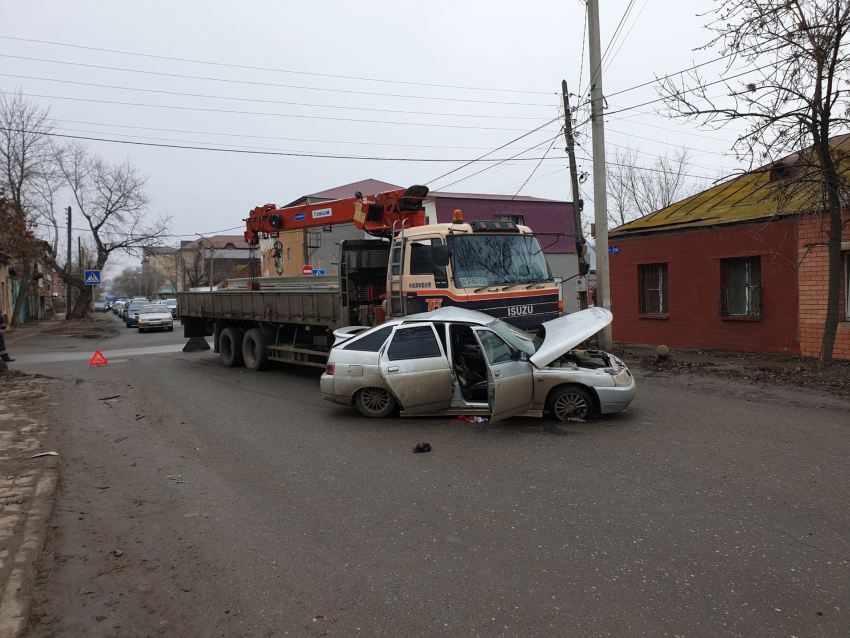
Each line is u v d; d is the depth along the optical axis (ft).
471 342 30.07
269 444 24.40
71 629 11.33
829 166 33.78
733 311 46.80
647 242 52.70
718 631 10.64
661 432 24.25
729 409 28.27
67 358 60.70
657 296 53.06
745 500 16.76
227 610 11.90
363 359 27.96
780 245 39.70
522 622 11.10
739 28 33.78
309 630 11.10
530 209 115.75
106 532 15.89
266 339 46.26
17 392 36.99
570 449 22.15
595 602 11.71
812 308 41.06
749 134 34.37
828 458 20.44
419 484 18.90
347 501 17.69
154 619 11.64
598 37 45.91
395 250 35.12
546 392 26.04
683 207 56.49
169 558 14.28
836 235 35.09
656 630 10.72
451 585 12.56
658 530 14.94
